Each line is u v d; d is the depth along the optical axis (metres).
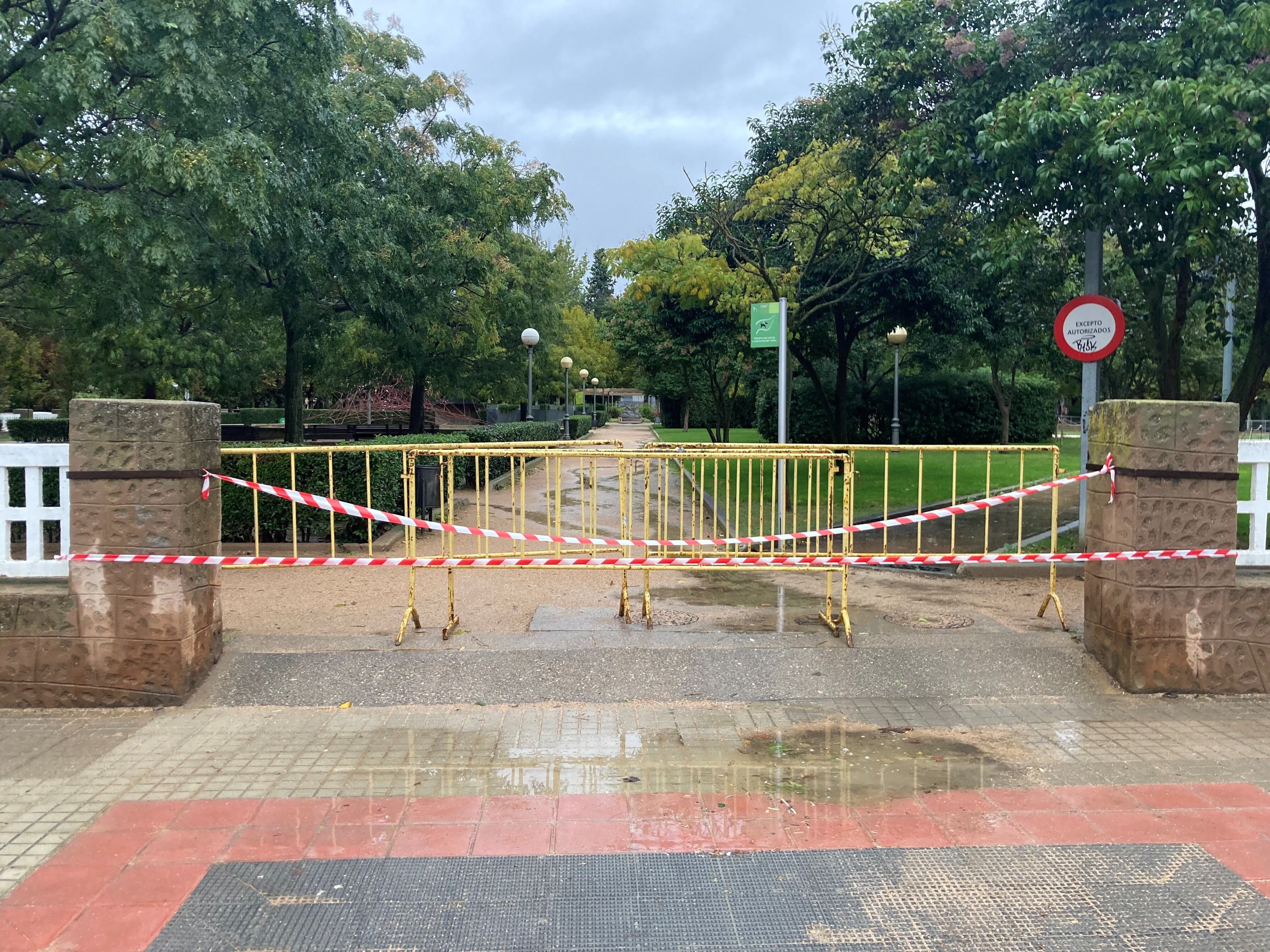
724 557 6.55
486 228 18.69
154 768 4.22
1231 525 5.23
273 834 3.57
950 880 3.22
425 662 5.53
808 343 20.92
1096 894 3.13
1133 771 4.23
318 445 10.81
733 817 3.72
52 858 3.38
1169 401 5.21
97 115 10.77
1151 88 8.45
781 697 5.22
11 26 10.12
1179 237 8.69
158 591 5.03
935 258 16.59
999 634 6.26
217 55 10.91
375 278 15.27
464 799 3.89
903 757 4.39
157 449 5.01
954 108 10.18
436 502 11.37
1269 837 3.56
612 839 3.53
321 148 14.37
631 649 5.77
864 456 22.50
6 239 11.69
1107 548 5.49
